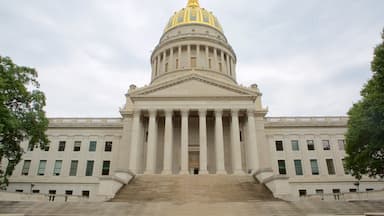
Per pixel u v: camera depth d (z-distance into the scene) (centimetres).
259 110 4912
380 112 2444
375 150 2816
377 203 2145
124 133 4791
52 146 5209
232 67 7038
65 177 4991
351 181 4950
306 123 5362
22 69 2989
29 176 4981
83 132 5322
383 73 2445
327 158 5150
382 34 2450
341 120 5403
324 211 1978
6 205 2173
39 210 2047
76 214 1948
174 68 6562
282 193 2622
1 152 2880
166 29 7750
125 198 2598
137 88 5184
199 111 4566
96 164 5094
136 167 4259
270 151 5203
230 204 2166
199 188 2900
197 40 6700
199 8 7981
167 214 1930
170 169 4238
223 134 4959
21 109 2962
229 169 4741
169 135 4428
